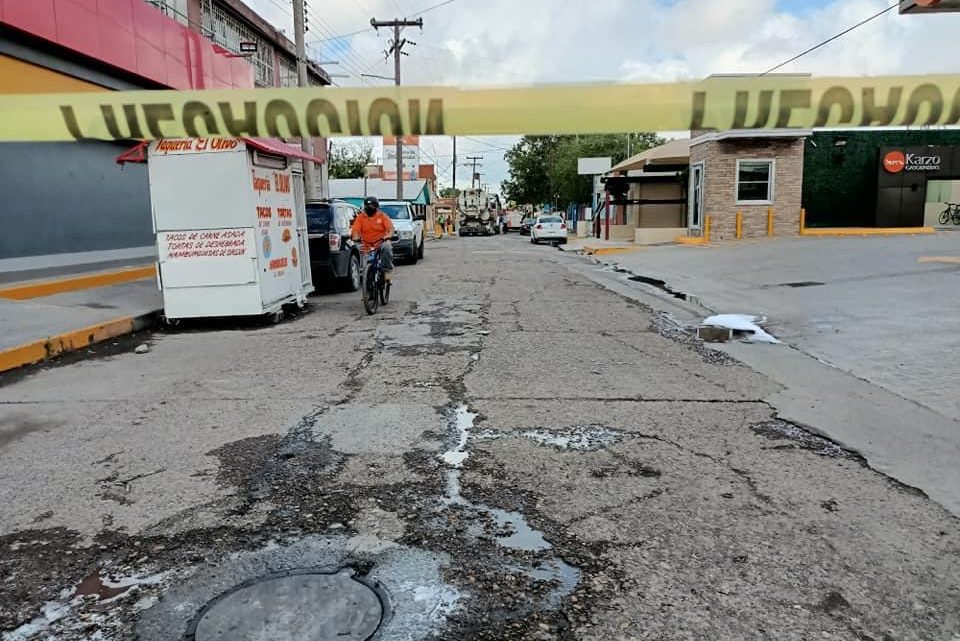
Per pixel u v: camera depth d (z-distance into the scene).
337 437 4.71
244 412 5.36
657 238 25.17
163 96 3.79
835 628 2.56
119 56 13.29
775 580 2.88
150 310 9.77
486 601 2.75
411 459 4.28
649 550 3.13
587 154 47.06
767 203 22.25
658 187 27.95
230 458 4.36
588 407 5.34
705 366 6.70
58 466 4.29
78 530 3.42
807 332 8.19
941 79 3.48
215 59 17.56
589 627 2.58
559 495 3.73
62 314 9.06
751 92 3.56
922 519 3.40
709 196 22.28
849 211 24.06
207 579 2.96
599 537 3.26
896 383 5.92
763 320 9.03
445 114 3.72
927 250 15.73
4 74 10.68
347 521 3.47
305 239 11.32
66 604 2.80
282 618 2.65
